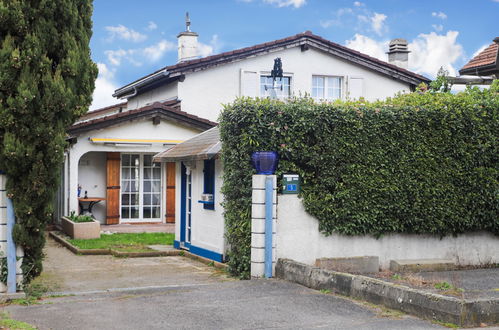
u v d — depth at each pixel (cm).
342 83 2145
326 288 845
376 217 1007
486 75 1496
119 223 1906
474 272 1020
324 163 979
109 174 1881
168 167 1952
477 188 1052
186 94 1958
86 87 862
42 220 832
